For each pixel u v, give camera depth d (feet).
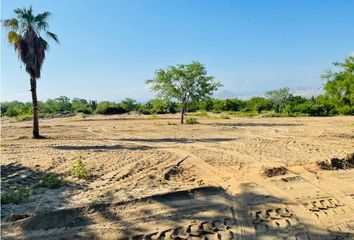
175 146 56.08
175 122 116.16
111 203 25.93
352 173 36.42
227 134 77.00
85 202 26.45
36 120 70.23
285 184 32.37
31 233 21.80
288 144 58.44
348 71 77.36
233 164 41.24
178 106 182.60
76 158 43.06
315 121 116.78
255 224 24.12
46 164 38.73
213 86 110.32
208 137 70.95
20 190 28.25
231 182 33.06
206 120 126.62
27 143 60.03
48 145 56.65
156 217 24.45
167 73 108.06
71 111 201.26
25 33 64.23
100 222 23.54
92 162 40.73
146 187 30.89
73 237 21.47
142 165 39.73
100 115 174.40
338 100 81.35
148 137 71.87
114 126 102.42
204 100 111.75
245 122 115.55
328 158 42.39
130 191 29.50
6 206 25.57
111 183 32.07
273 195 29.43
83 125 108.17
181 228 23.08
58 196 27.91
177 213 25.20
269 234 22.77
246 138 68.49
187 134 77.46
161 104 118.11
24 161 40.22
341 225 24.39
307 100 194.59
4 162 39.04
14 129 93.35
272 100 186.80
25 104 230.89
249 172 36.88
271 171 35.83
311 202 28.27
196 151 50.42
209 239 21.85
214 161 42.91
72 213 24.32
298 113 156.97
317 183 32.96
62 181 31.50
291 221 24.73
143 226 23.13
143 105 208.33
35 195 28.07
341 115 153.89
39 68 66.85
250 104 197.06
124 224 23.31
